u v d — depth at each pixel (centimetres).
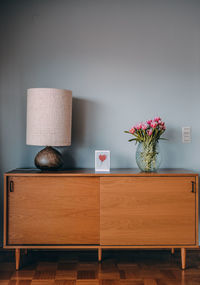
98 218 221
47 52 261
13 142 262
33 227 220
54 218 220
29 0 260
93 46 262
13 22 260
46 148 238
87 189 220
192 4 264
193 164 266
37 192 220
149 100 264
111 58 263
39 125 226
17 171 234
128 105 264
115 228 220
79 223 221
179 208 221
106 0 261
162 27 264
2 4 260
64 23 261
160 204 221
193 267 229
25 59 260
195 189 221
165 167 266
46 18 260
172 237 221
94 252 259
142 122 263
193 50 265
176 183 221
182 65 265
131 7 262
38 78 261
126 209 220
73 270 222
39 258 245
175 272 220
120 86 264
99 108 264
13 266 229
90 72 262
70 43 262
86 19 261
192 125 265
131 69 263
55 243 221
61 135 229
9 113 261
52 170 236
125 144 264
